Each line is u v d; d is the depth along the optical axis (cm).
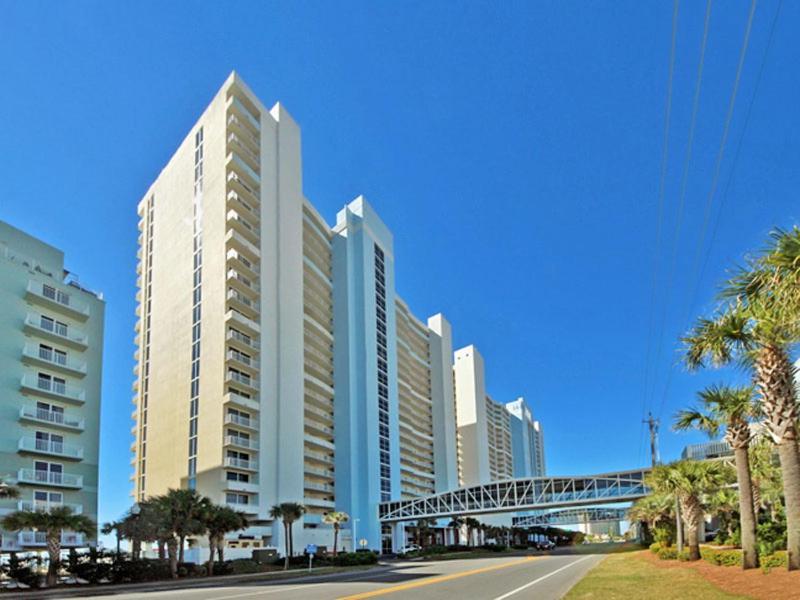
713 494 4356
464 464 15538
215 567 4747
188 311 7431
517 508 8488
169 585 3562
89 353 5491
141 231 9031
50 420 4975
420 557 7925
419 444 12606
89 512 5138
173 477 6944
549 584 2550
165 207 8456
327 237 10238
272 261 7725
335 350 9800
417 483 12000
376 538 9025
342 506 8962
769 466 3850
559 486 8506
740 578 1938
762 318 1432
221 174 7394
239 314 6925
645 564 3419
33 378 4941
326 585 2900
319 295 9656
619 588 2028
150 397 7738
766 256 1235
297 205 8506
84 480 5175
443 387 13825
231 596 2300
